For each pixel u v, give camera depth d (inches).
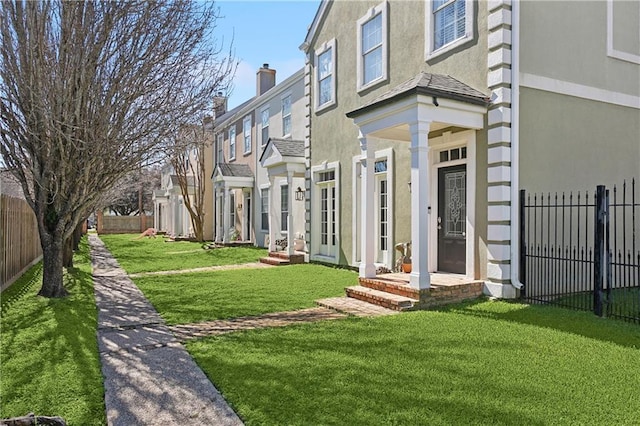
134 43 270.7
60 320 240.5
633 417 129.7
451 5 335.3
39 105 248.2
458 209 334.3
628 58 352.5
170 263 557.3
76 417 133.5
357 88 446.3
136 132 285.0
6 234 339.3
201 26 295.1
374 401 140.6
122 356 188.9
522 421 127.3
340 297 318.3
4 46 251.0
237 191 866.1
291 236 540.7
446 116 285.4
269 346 199.3
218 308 287.0
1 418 130.6
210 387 154.2
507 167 285.0
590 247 324.8
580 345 197.5
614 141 343.0
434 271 350.6
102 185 307.6
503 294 283.9
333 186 507.2
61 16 256.7
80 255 641.0
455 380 157.6
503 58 285.4
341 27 478.3
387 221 406.0
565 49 316.5
